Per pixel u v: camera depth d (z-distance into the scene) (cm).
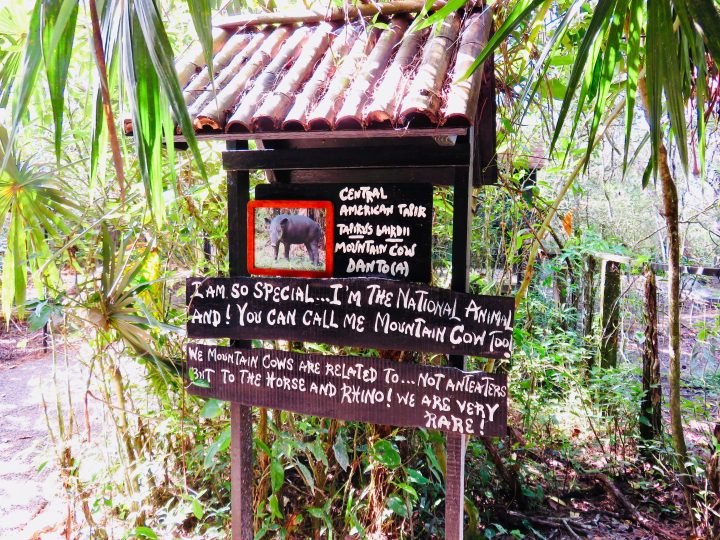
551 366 304
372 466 208
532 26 210
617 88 242
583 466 298
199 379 190
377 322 168
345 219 175
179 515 217
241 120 148
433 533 233
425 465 240
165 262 250
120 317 207
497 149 223
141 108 123
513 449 278
